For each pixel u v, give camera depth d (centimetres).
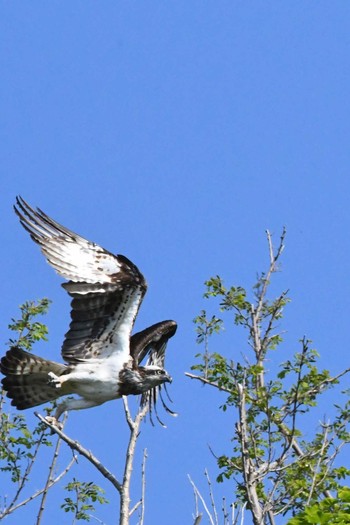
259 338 2142
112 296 1655
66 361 1656
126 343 1667
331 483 1930
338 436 2002
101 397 1661
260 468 1742
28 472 1895
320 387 2112
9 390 1638
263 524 1594
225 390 2089
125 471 1366
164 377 1689
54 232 1633
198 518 1327
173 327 1944
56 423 1650
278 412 2045
